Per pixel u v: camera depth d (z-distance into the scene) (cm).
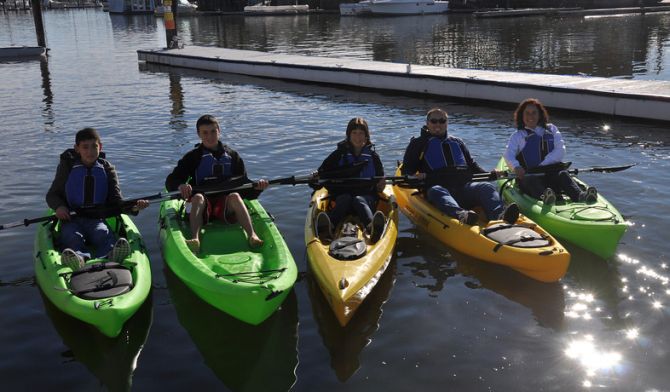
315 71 1752
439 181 669
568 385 405
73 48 2934
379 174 662
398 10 5241
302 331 481
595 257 598
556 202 659
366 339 465
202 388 410
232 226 603
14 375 423
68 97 1545
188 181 630
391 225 603
